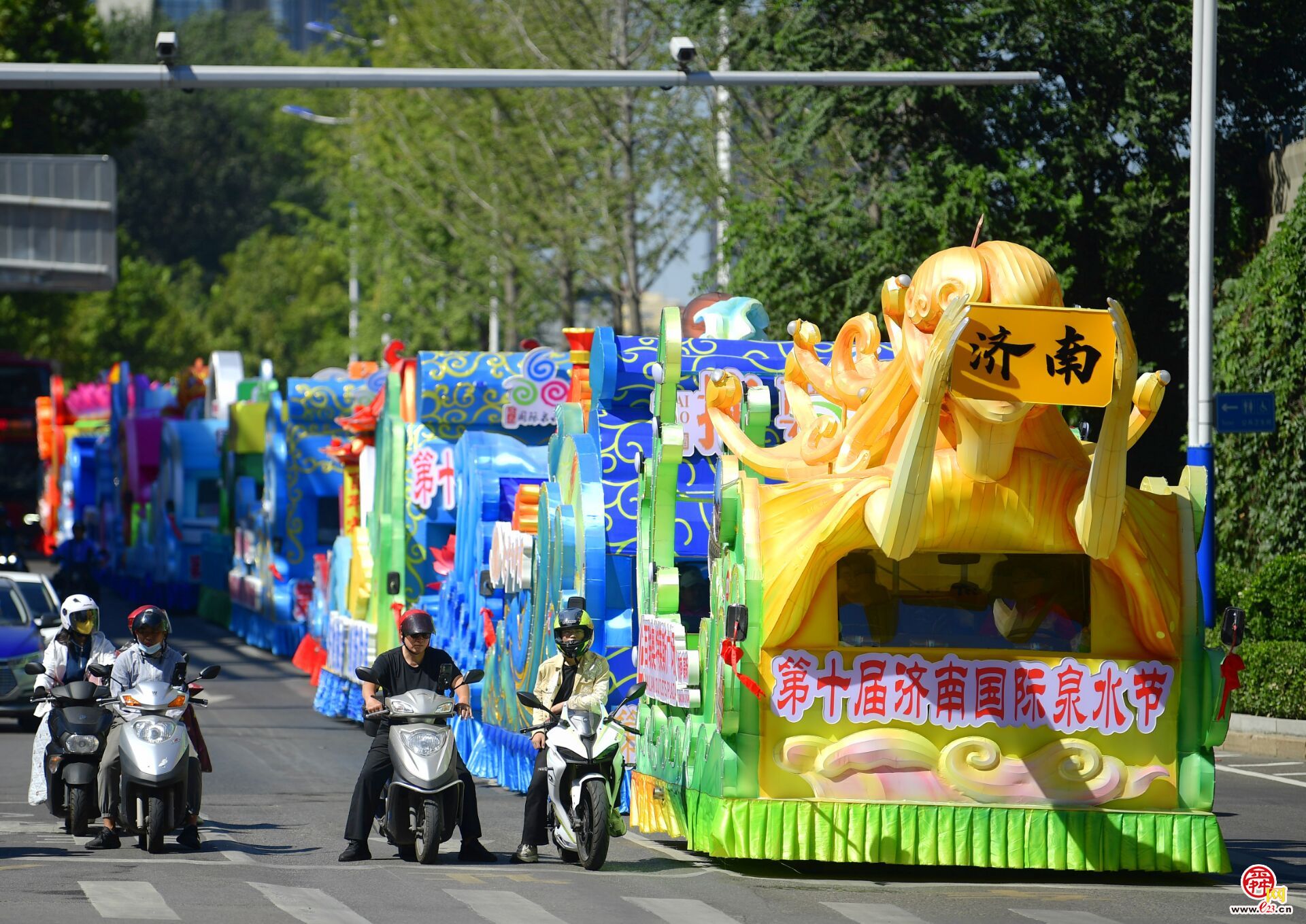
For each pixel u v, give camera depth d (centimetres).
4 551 13750
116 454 15075
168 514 12988
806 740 3575
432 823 3703
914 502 3403
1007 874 3722
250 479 11456
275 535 9925
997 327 3312
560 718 3803
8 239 11019
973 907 3291
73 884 3350
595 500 4662
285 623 9781
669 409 4422
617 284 12544
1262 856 4044
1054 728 3619
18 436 18088
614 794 3800
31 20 16400
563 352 6378
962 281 3456
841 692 3591
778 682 3578
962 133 8338
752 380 4756
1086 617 3694
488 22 13450
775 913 3189
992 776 3594
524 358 6394
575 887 3459
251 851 3928
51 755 4062
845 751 3572
